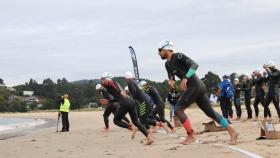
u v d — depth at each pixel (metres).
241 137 10.33
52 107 94.31
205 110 8.69
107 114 17.20
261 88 16.59
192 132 9.05
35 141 14.34
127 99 11.19
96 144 12.16
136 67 17.83
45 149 11.63
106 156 8.99
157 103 14.52
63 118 19.19
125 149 9.97
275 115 21.28
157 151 8.81
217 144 8.94
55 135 16.77
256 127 13.33
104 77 11.34
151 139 10.49
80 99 91.12
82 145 12.18
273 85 15.17
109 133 15.87
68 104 19.28
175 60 8.52
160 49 8.65
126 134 14.81
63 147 11.95
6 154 10.91
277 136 9.44
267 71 15.23
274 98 15.20
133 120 10.80
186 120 8.91
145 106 13.20
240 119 18.09
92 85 94.19
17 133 20.52
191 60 8.37
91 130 18.31
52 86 100.62
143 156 8.35
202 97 8.56
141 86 14.51
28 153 10.88
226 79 16.66
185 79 8.34
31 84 105.62
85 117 37.06
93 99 91.69
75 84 96.50
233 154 7.50
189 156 7.69
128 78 13.20
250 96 17.70
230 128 8.80
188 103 8.62
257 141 9.21
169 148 9.02
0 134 20.27
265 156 7.19
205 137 10.95
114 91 11.31
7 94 99.75
